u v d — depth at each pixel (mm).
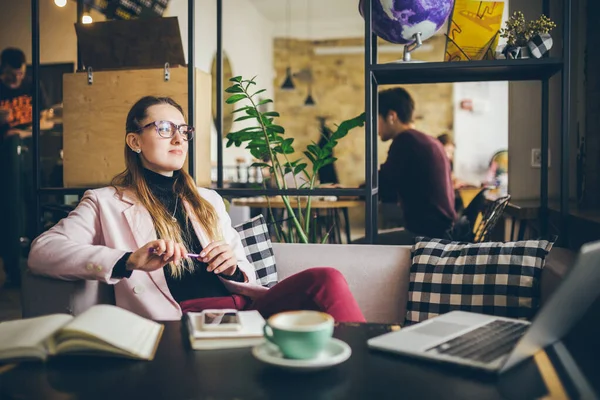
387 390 880
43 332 1102
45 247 1681
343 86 9367
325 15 8961
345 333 1199
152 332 1175
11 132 5895
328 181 5238
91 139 2639
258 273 2078
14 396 874
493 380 926
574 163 3562
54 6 5840
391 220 4945
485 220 3305
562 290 931
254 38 8570
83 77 2643
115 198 1904
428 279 1903
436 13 2309
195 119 2557
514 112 4137
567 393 866
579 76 3514
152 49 2666
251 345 1114
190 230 1956
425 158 3871
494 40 2357
